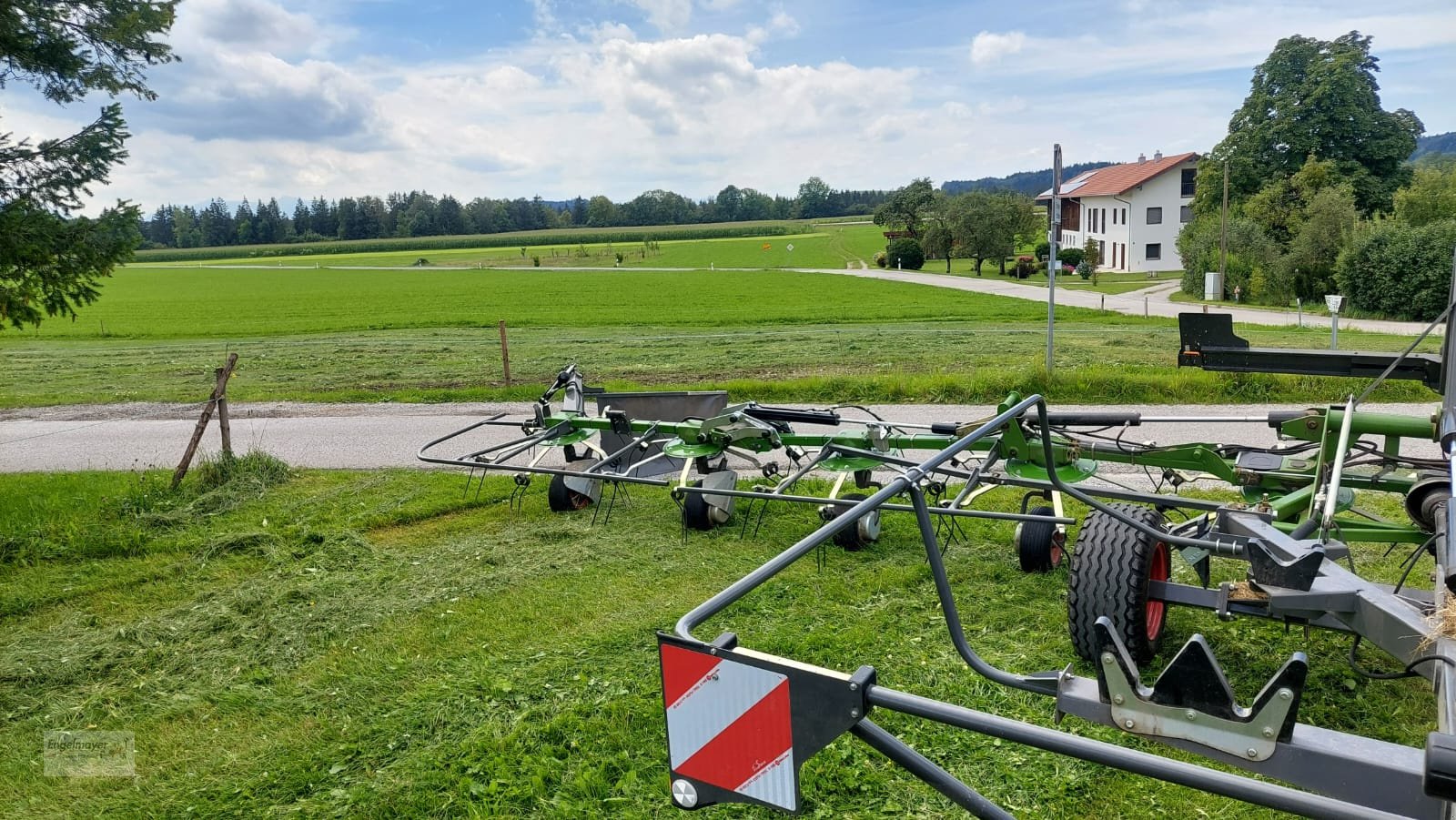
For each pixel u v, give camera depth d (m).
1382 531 4.94
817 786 4.25
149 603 7.22
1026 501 6.89
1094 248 61.53
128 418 16.28
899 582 6.69
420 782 4.54
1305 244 40.25
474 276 79.56
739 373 19.25
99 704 5.57
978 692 5.05
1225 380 13.96
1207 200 57.34
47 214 10.22
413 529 8.86
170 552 8.37
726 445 7.55
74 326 38.31
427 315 41.03
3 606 7.18
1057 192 13.73
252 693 5.61
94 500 10.09
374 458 12.08
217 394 10.49
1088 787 4.18
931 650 5.61
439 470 11.11
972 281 55.91
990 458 6.35
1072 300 41.50
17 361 25.62
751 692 2.32
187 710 5.44
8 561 8.28
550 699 5.27
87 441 14.31
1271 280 41.00
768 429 7.29
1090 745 1.98
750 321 33.44
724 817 4.11
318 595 7.07
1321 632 5.66
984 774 4.31
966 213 63.56
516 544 8.07
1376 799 2.17
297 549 8.26
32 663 6.15
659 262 96.12
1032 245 84.81
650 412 9.58
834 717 2.21
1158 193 62.31
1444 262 32.75
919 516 2.87
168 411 16.77
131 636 6.52
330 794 4.54
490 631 6.29
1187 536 4.70
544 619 6.43
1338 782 2.21
